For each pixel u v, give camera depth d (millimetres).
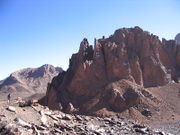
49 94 77688
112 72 80625
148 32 90500
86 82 78750
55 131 28172
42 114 32500
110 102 71438
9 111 30438
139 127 37969
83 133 28922
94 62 81312
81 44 87625
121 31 90125
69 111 69688
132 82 78688
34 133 25672
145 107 70312
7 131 23969
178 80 86625
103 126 35688
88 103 72125
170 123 61312
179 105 72312
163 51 92812
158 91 78812
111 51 82438
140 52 87375
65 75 83688
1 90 180000
